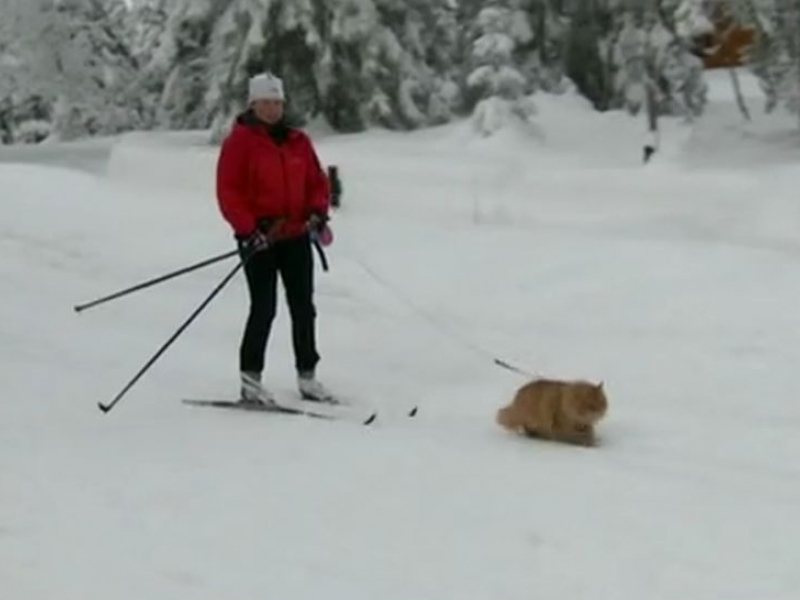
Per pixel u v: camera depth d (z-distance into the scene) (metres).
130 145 20.56
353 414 7.33
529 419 6.60
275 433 6.64
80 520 5.03
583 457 6.18
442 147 18.50
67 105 26.69
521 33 20.12
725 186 13.52
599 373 8.34
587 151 17.94
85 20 26.88
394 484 5.60
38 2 25.25
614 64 20.23
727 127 18.19
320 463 5.97
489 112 18.67
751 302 9.52
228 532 4.91
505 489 5.52
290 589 4.28
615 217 13.41
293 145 7.41
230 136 7.36
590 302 10.05
